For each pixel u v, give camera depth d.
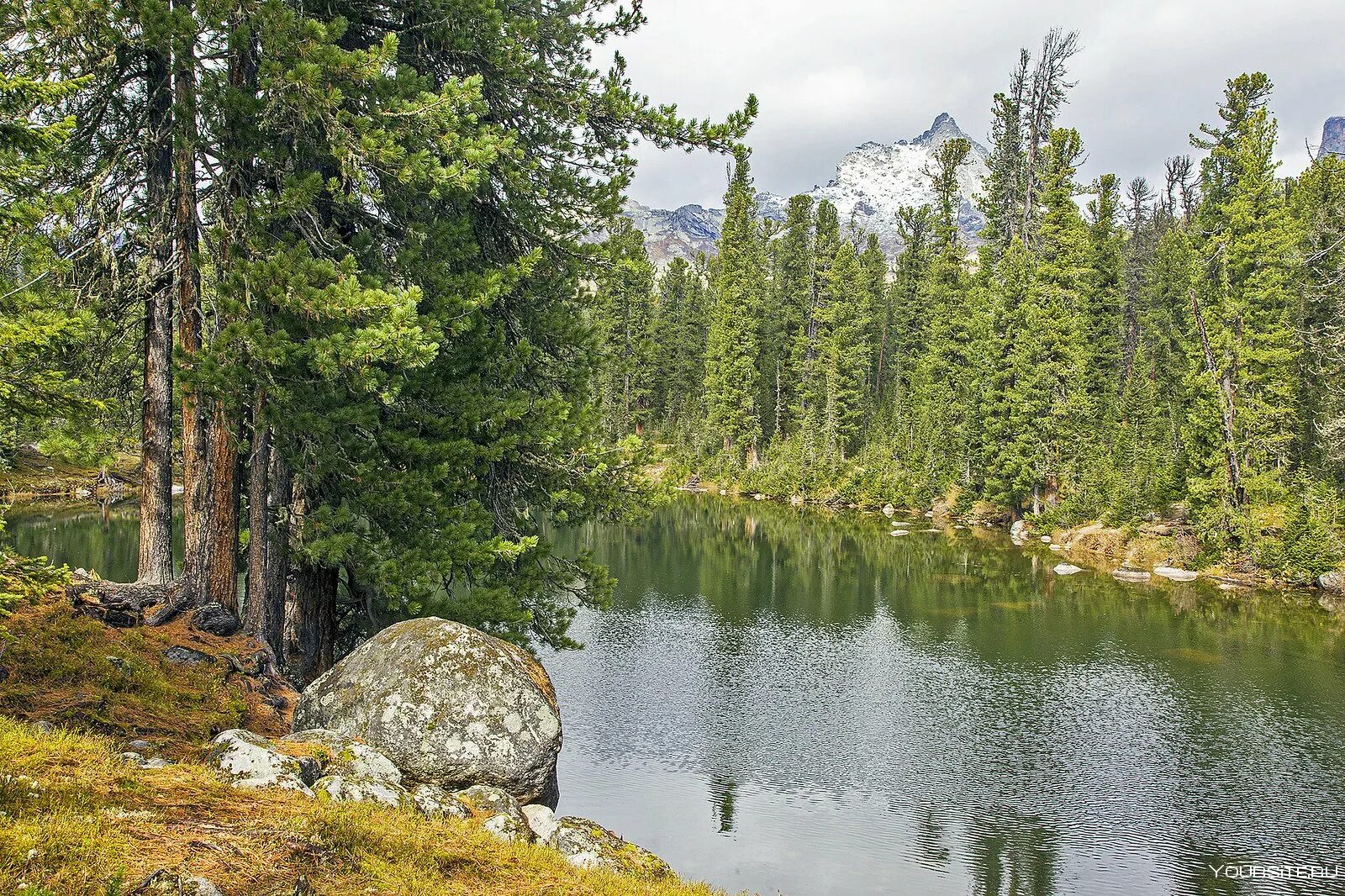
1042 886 15.01
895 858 15.91
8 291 10.74
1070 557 45.19
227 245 12.43
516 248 16.05
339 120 11.52
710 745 21.12
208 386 11.30
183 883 4.81
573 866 7.61
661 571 42.00
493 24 13.33
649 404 92.19
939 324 68.88
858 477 70.56
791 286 85.44
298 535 13.78
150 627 12.06
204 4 10.81
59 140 8.36
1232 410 41.34
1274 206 41.62
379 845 6.43
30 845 4.83
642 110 15.65
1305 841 16.64
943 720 22.67
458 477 14.05
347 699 10.21
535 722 10.21
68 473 56.38
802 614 33.38
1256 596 35.97
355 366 11.20
